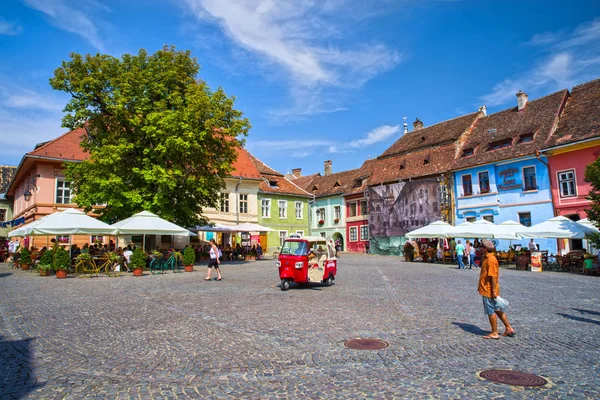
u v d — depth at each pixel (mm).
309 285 14992
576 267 21938
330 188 54281
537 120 32188
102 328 7988
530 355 6219
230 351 6434
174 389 4859
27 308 10188
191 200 26344
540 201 29438
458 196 35875
